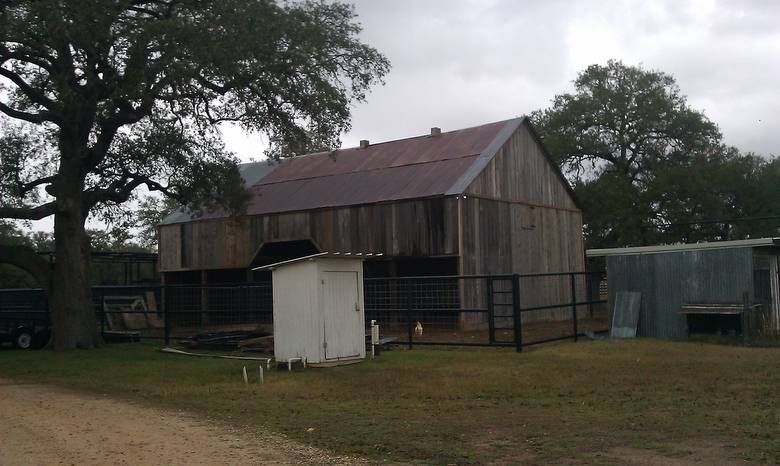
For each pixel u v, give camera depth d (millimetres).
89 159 21672
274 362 16422
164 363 17531
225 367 16188
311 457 7895
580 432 8734
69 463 7836
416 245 26516
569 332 22656
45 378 15836
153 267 43219
